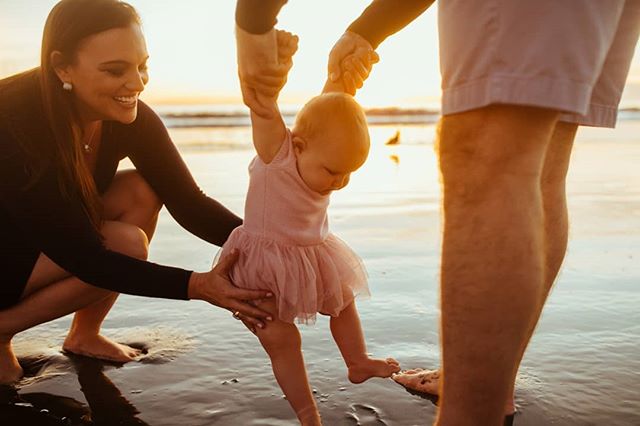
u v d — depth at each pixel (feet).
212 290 5.82
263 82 4.99
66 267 6.45
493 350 4.02
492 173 4.06
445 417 4.20
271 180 5.49
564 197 5.74
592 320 8.34
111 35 6.36
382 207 17.93
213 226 7.73
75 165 6.51
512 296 3.98
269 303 5.71
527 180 4.06
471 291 4.05
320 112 5.31
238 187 21.93
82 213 6.53
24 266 6.91
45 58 6.39
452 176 4.24
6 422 5.90
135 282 6.15
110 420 5.92
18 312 6.99
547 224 5.65
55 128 6.43
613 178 22.97
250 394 6.41
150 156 7.68
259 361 7.28
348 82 6.07
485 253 4.02
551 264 5.73
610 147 36.45
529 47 3.84
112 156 7.58
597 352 7.27
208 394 6.43
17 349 7.79
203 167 28.91
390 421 5.81
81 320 7.62
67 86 6.47
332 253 5.87
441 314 4.26
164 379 6.82
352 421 5.82
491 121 4.03
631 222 14.99
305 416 5.58
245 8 4.62
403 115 89.45
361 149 5.33
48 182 6.40
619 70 5.49
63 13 6.33
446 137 4.29
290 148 5.43
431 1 6.09
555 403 6.02
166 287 6.04
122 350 7.53
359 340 6.13
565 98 3.88
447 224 4.25
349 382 6.66
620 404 5.99
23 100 6.54
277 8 4.62
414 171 26.68
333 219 16.08
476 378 4.07
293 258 5.56
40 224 6.38
